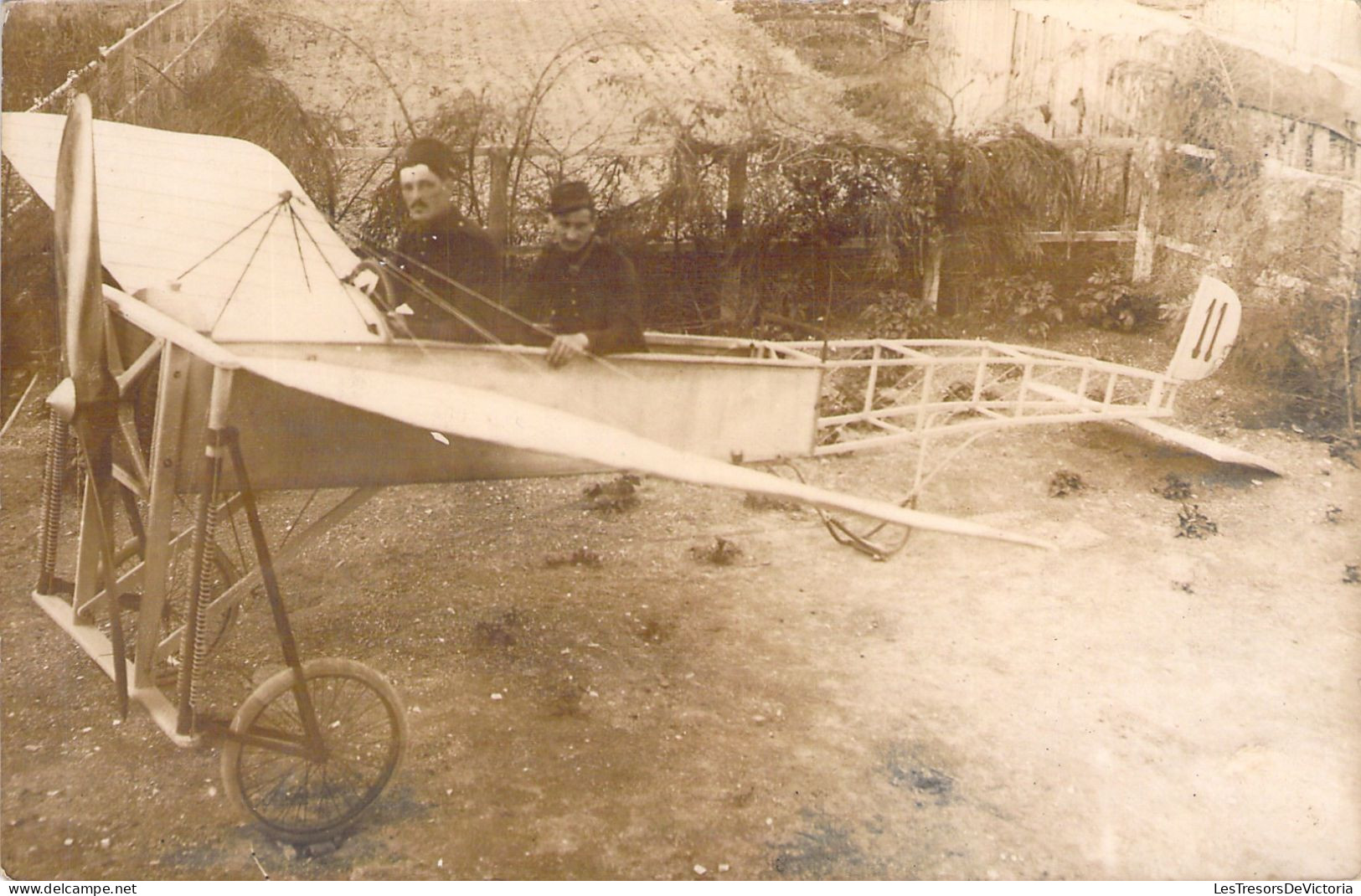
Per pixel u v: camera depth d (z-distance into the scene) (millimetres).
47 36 5547
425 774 3789
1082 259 6336
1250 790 3838
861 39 6195
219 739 3186
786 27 6191
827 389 5875
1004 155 5953
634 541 5430
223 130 5477
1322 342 6191
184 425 3061
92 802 3617
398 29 5938
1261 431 5910
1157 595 4895
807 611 4793
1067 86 6203
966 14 6160
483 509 5602
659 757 3939
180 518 4949
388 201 5305
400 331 3594
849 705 4262
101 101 5449
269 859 3430
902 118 6094
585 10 6242
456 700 4148
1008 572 5016
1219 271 6242
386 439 3279
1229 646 4574
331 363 3270
